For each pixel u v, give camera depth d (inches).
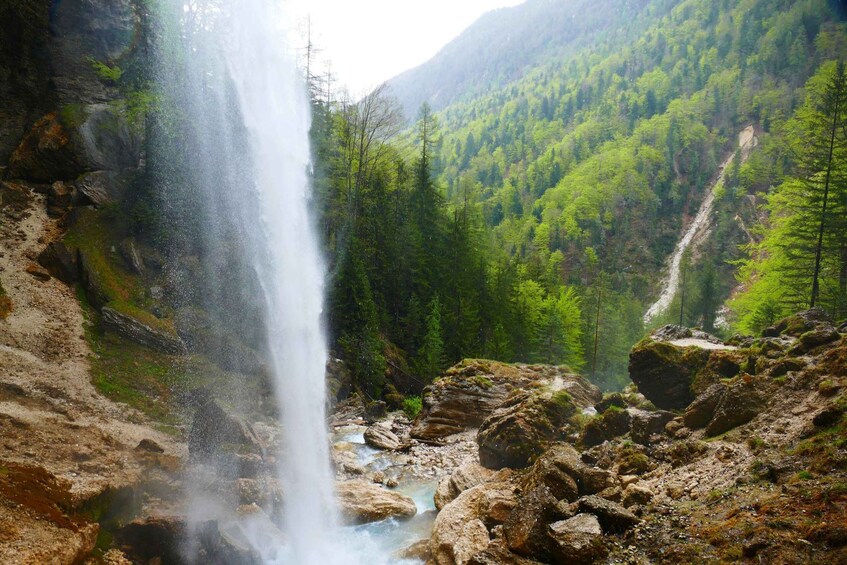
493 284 2155.5
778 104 5964.6
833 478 328.5
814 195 1307.8
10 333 909.2
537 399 729.6
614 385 2151.8
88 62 1398.9
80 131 1299.2
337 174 1830.7
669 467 473.4
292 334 946.1
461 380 1065.5
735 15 7568.9
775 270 1438.2
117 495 496.7
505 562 371.9
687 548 322.7
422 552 503.8
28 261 1103.6
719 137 6092.5
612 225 5403.5
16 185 1253.7
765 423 461.1
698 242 5039.4
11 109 1341.0
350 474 773.9
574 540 356.2
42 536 372.2
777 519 309.3
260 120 929.5
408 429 1112.8
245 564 460.4
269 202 952.3
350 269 1595.7
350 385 1432.1
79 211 1221.1
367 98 2117.4
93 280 1111.6
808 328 635.5
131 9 1437.0
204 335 1120.2
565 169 6314.0
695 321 2532.0
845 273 1321.4
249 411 931.3
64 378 866.8
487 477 648.4
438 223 2240.4
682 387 629.3
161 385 976.9
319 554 510.6
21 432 593.0
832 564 259.4
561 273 4333.2
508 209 5679.1
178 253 1242.0
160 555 452.1
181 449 735.7
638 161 5900.6
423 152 2388.0
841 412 390.9
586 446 624.1
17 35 1332.4
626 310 2817.4
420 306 1892.2
